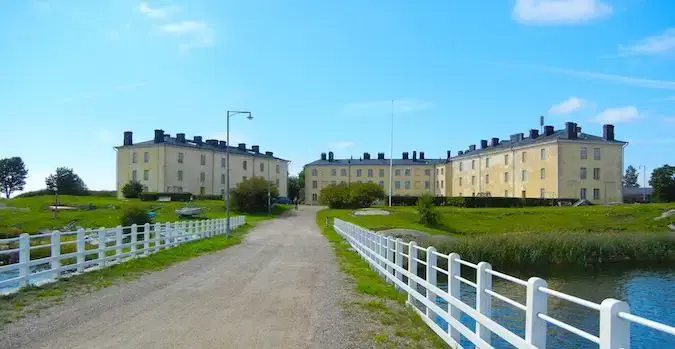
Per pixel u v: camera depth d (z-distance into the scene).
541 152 65.81
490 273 6.59
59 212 53.12
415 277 10.37
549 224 49.03
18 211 53.97
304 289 11.90
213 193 82.19
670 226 46.72
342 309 9.67
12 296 10.38
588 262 32.47
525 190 69.25
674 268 30.64
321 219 56.44
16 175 121.06
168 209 58.97
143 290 11.41
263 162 93.50
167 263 16.94
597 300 21.16
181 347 6.72
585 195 63.28
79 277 13.11
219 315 8.83
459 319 7.90
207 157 81.31
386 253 15.01
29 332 7.45
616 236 34.59
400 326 8.65
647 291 23.47
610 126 65.25
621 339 3.76
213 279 13.34
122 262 16.39
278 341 7.18
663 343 14.95
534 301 5.07
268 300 10.38
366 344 7.29
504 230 46.84
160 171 74.38
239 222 43.56
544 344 5.04
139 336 7.28
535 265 31.59
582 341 14.05
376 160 103.50
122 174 78.75
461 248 31.47
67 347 6.66
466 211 56.38
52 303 9.73
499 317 15.50
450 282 7.98
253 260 18.31
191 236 27.27
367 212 57.50
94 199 72.00
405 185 98.75
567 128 64.06
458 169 88.88
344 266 16.83
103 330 7.62
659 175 69.50
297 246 25.11
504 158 74.25
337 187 71.94
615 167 64.44
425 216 49.25
